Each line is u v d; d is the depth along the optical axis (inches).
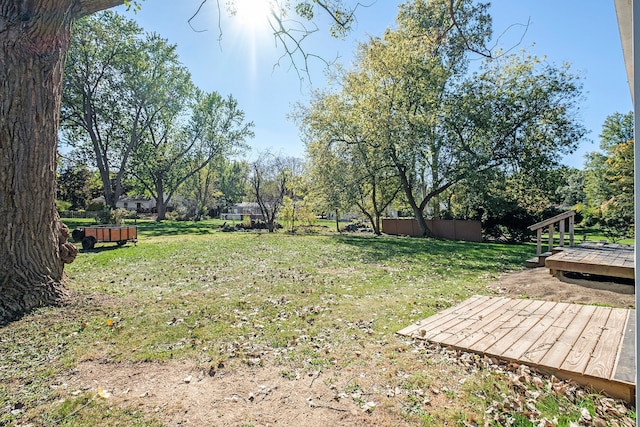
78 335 140.3
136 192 1540.4
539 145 649.6
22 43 154.4
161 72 1035.3
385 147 662.5
